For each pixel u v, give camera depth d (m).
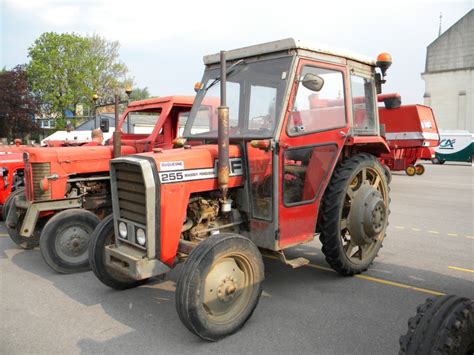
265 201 3.70
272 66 3.81
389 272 4.82
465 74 31.42
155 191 3.29
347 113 4.29
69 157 5.43
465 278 4.62
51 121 34.78
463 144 22.81
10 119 29.30
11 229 5.70
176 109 6.70
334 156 4.19
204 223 3.74
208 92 4.31
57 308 3.90
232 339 3.27
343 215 4.58
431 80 32.81
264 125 3.72
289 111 3.66
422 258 5.36
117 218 3.64
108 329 3.47
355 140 4.33
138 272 3.25
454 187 12.71
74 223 4.88
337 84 4.17
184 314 3.02
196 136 4.21
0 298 4.15
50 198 5.30
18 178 7.36
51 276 4.80
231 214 3.85
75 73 33.78
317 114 3.97
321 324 3.51
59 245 4.82
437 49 32.66
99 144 7.17
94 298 4.13
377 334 3.33
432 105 32.84
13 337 3.35
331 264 4.44
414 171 16.12
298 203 3.84
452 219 7.88
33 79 33.03
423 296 4.11
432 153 15.70
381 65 4.57
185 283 3.02
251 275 3.39
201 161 3.59
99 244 4.09
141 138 7.20
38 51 33.22
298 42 3.69
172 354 3.06
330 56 4.07
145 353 3.08
